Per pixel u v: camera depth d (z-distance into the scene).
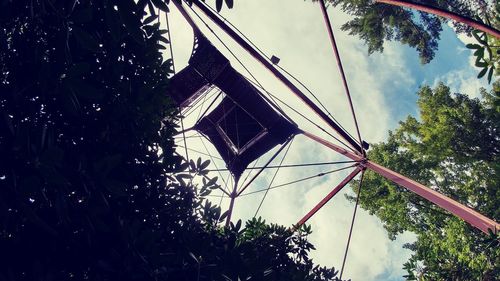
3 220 3.08
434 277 9.92
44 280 3.42
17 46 3.65
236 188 12.22
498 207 17.14
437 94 20.14
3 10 3.32
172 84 11.62
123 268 3.76
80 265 3.91
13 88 3.46
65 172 3.35
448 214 18.05
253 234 6.91
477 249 12.03
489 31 4.43
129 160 4.74
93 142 4.25
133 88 4.74
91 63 4.20
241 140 13.62
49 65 3.06
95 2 3.92
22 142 2.76
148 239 3.88
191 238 4.59
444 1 19.47
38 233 3.66
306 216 9.77
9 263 3.55
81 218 3.62
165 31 5.09
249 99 12.08
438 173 20.22
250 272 4.56
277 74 9.02
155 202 4.93
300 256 6.69
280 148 12.33
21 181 2.79
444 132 18.80
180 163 5.45
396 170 20.64
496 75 14.08
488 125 18.48
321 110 9.43
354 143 9.60
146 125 4.82
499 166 11.27
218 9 3.23
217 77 11.73
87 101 4.25
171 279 4.21
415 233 19.89
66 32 3.07
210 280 4.30
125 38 4.74
